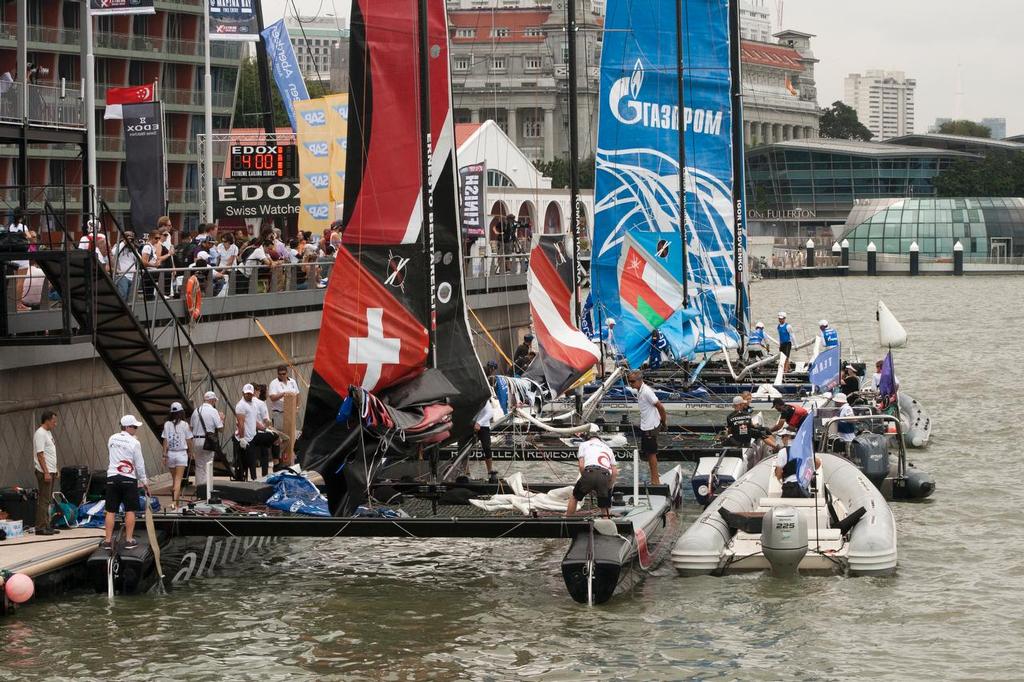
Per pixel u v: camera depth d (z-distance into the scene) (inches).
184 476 1317.7
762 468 1296.8
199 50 4252.0
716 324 2000.5
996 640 951.6
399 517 1078.4
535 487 1200.2
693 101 1948.8
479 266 2625.5
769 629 975.6
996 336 3905.0
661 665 900.0
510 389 1355.8
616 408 1678.2
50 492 1103.0
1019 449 1790.1
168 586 1085.1
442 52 1170.0
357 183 1140.5
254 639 956.0
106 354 1267.2
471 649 933.8
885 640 953.5
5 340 1132.5
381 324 1134.4
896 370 2886.3
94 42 3892.7
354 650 932.0
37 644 936.9
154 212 1646.2
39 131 1418.6
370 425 1079.0
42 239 1200.8
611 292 1787.6
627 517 1098.7
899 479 1443.2
